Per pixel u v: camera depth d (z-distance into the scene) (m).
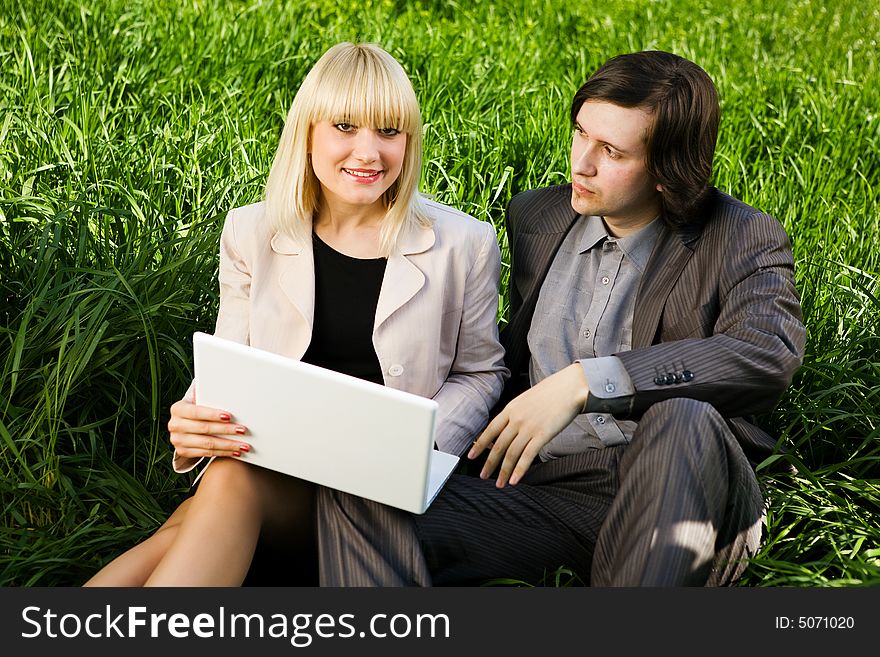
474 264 2.62
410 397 1.98
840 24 8.25
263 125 4.67
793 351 2.32
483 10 7.21
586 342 2.55
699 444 2.10
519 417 2.28
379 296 2.55
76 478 2.75
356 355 2.57
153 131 4.31
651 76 2.37
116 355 2.95
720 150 4.93
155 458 2.84
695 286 2.46
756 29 7.68
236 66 5.23
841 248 4.01
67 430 2.70
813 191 4.62
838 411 2.89
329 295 2.56
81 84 4.65
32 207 3.29
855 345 3.25
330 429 2.06
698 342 2.31
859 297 3.47
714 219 2.49
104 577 2.17
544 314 2.62
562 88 5.55
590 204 2.46
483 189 4.20
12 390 2.66
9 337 2.86
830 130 5.30
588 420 2.52
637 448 2.14
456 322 2.63
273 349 2.54
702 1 8.24
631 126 2.37
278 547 2.38
